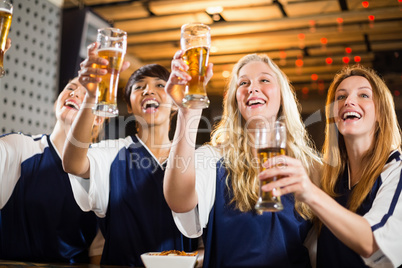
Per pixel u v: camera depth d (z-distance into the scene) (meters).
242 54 5.16
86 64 1.30
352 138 1.52
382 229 1.23
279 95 1.66
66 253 1.81
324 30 4.34
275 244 1.46
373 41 4.61
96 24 2.76
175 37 4.68
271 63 1.71
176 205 1.46
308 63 5.37
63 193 1.82
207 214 1.55
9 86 2.23
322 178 1.58
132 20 4.20
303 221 1.50
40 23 2.42
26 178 1.84
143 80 2.02
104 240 1.91
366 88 1.52
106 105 1.30
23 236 1.80
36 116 2.39
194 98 1.21
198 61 1.25
